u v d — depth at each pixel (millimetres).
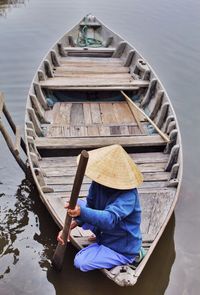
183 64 9875
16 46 10648
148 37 11469
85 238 4578
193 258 4934
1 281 4598
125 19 12891
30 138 5688
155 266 4832
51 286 4574
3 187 6023
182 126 7539
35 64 9641
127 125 6836
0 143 6934
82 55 9070
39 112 6742
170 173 5684
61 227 4617
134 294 4562
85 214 3551
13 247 5055
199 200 5797
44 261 4871
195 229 5340
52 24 12344
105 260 4016
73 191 3523
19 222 5422
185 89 8773
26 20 12633
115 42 9359
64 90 7695
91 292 4547
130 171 3646
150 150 6285
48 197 5109
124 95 7512
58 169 5754
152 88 7297
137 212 3799
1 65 9523
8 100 8164
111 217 3535
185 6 14273
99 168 3654
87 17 10281
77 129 6664
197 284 4605
